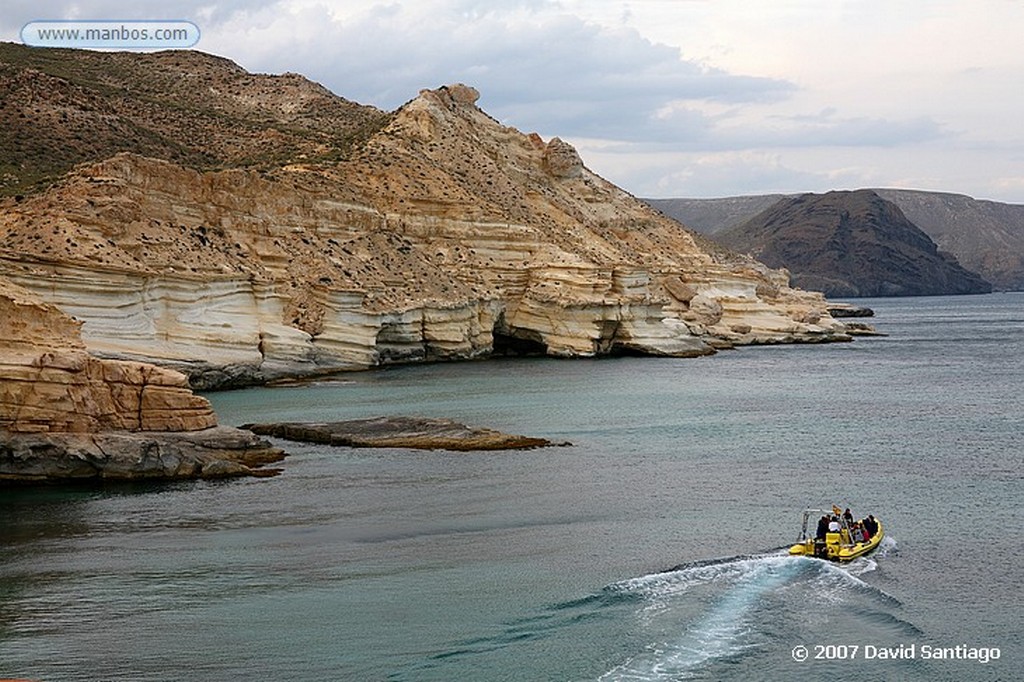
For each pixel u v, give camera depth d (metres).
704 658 30.28
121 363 55.09
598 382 99.62
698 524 44.97
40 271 78.62
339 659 29.83
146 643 30.98
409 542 41.78
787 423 75.00
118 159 99.06
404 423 67.31
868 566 39.00
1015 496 50.72
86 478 52.56
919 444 66.31
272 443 63.94
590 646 30.95
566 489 51.59
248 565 38.59
